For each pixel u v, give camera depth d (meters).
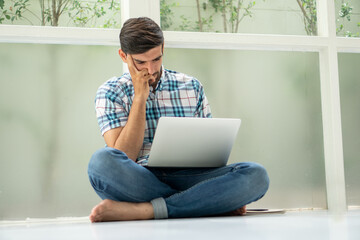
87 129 2.77
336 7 3.11
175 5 2.88
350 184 3.01
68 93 2.75
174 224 1.40
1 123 2.65
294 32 3.04
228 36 2.88
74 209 2.70
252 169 1.83
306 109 3.01
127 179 1.76
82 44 2.78
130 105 2.11
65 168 2.71
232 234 1.02
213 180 1.79
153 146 1.76
